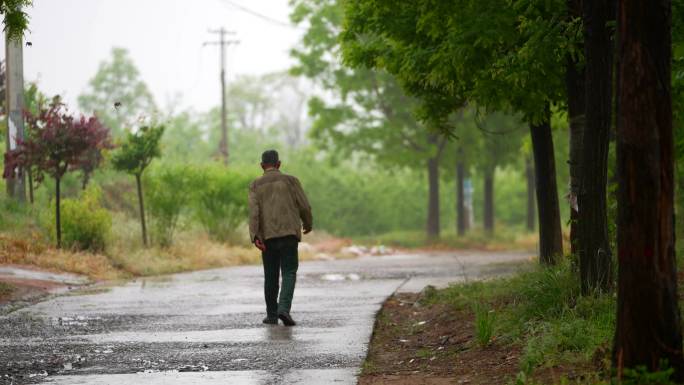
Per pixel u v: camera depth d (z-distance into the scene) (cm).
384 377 1323
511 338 1492
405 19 2380
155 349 1595
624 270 1030
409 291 2662
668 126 1010
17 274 2841
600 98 1659
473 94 2178
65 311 2167
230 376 1332
